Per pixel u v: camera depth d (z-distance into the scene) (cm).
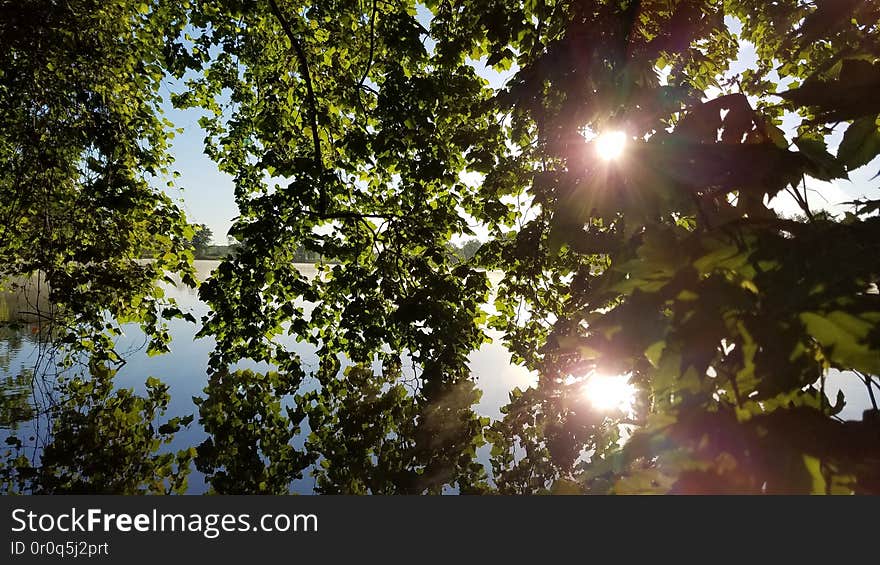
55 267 683
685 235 111
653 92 187
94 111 690
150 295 747
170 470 465
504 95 259
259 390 759
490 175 629
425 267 743
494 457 508
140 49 732
